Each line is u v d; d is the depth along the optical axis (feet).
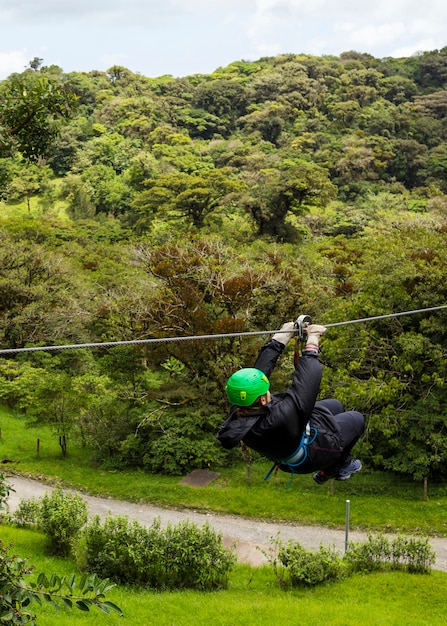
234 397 13.92
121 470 103.71
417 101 472.03
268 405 14.03
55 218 309.22
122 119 478.18
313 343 15.16
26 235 201.16
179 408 105.91
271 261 115.03
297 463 14.49
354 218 290.35
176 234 230.27
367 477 95.96
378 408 93.35
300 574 62.54
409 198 349.61
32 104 33.22
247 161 400.88
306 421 14.16
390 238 109.50
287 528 83.82
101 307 108.17
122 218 335.88
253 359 98.48
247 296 97.50
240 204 267.39
